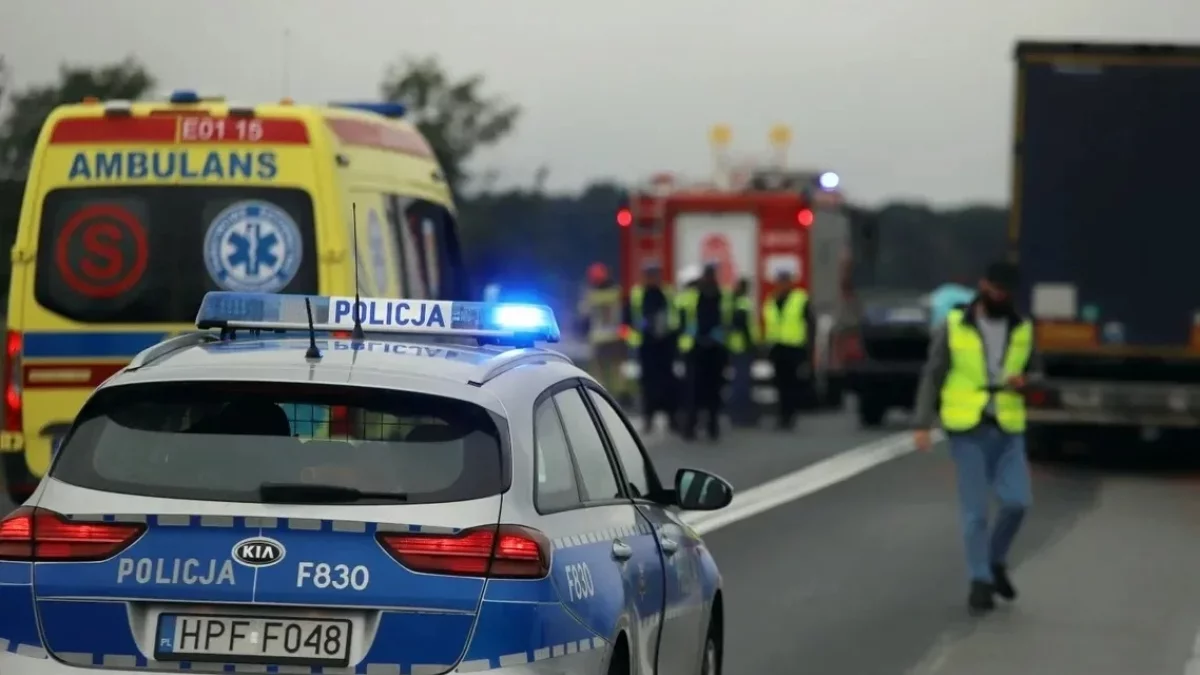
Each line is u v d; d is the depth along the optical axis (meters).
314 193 24.72
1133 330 44.19
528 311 13.81
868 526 33.59
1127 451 52.72
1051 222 44.41
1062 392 44.84
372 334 14.29
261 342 13.14
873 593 26.28
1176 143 43.94
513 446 11.89
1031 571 28.94
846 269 73.06
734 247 67.75
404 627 11.36
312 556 11.41
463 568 11.41
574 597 11.91
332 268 24.67
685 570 15.09
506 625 11.39
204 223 24.73
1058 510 37.31
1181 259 44.00
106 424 11.96
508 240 85.00
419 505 11.53
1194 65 43.78
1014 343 25.22
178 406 11.97
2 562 11.66
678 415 58.12
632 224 68.44
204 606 11.44
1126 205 44.12
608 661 12.35
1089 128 44.16
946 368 25.44
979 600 24.98
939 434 58.84
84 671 11.47
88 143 24.83
